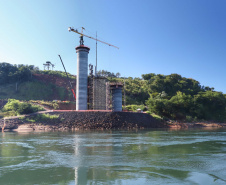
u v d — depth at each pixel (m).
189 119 118.62
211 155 31.62
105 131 76.56
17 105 107.69
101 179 20.20
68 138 53.16
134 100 152.12
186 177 20.81
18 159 28.92
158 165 25.61
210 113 136.62
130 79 193.00
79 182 19.34
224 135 60.59
